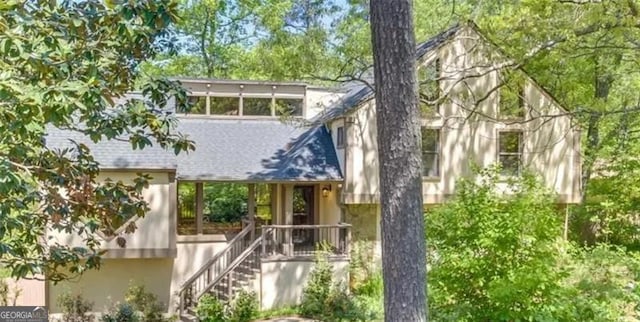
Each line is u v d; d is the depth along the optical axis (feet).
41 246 20.17
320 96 64.59
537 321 26.66
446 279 28.73
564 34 35.83
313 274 49.06
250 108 62.03
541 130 58.29
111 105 18.13
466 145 56.54
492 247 27.94
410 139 18.44
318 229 54.29
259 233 56.29
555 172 59.36
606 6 34.65
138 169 46.01
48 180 19.43
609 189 64.03
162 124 20.06
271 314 47.16
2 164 15.21
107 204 20.49
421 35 59.31
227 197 63.67
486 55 43.39
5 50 14.55
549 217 28.43
